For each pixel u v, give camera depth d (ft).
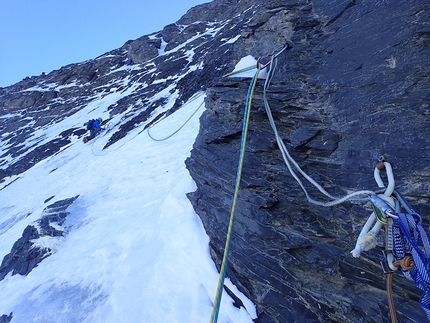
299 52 22.25
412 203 12.71
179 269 20.88
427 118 13.92
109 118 89.86
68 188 51.21
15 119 133.08
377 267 12.97
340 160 15.97
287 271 15.65
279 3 26.86
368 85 16.67
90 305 22.71
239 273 17.57
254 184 17.76
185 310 18.71
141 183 39.27
